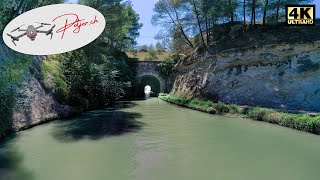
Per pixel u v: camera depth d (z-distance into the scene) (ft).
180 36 147.13
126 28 128.77
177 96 125.59
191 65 122.93
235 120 67.82
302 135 49.52
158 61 166.81
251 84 84.84
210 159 36.24
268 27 90.68
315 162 34.76
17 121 51.96
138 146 42.80
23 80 49.65
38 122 58.29
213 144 44.04
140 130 55.62
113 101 114.01
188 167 33.01
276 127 57.41
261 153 38.91
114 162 34.83
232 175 30.48
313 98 70.49
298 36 78.64
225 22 119.55
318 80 70.95
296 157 36.81
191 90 111.24
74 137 48.34
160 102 126.00
